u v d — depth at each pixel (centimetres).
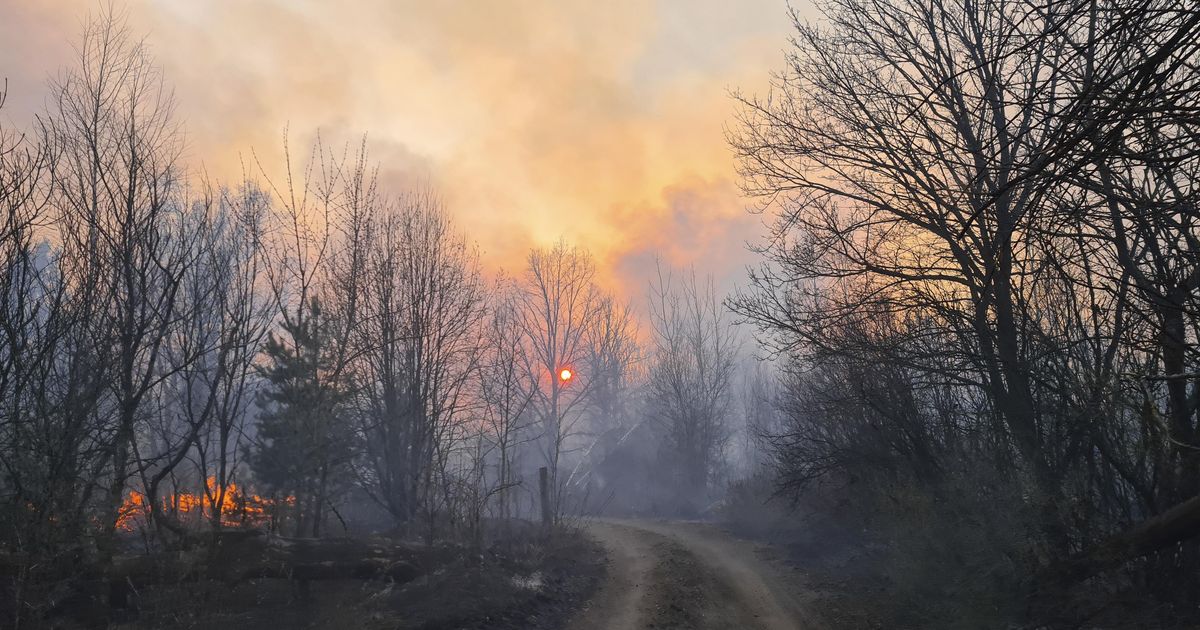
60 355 1173
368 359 1988
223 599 1075
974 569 1105
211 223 1492
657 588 1697
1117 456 1089
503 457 2202
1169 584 1026
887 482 1619
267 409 1912
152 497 1222
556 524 2297
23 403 1054
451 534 1716
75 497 1062
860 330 1622
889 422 1609
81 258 1202
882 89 1494
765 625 1336
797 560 2089
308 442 1598
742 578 1830
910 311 1541
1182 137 563
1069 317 1145
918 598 1213
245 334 1495
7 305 1048
